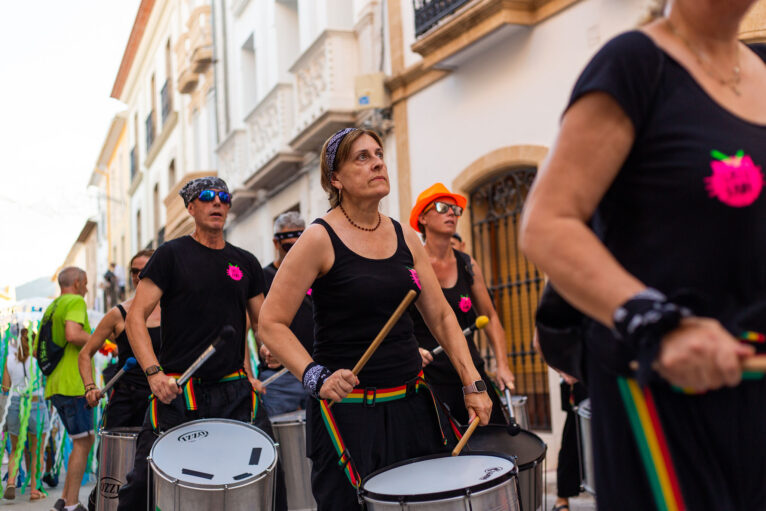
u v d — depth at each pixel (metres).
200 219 4.78
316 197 14.00
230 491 3.74
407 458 3.32
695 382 1.37
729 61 1.71
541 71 8.64
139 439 4.55
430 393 3.44
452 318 3.67
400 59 11.08
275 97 15.03
